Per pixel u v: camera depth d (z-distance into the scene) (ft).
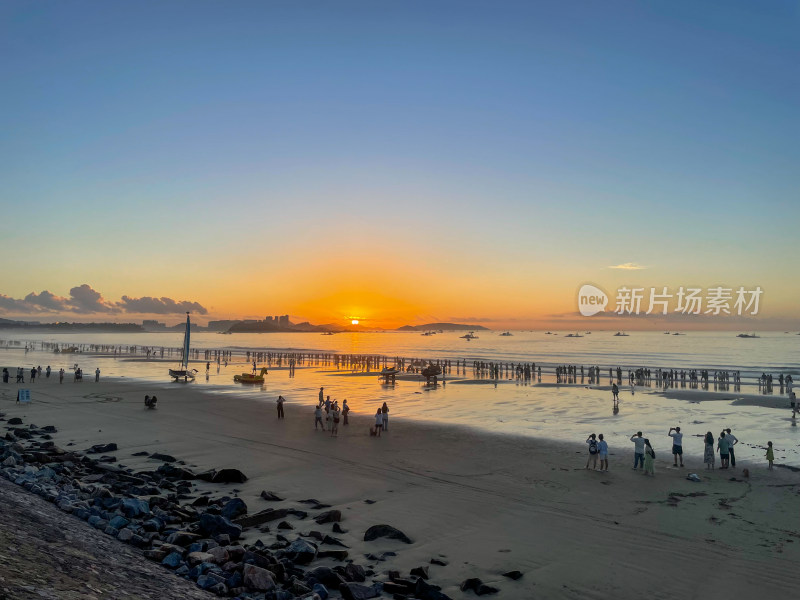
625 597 39.01
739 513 57.72
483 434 104.22
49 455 74.84
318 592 36.99
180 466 76.18
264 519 53.31
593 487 67.62
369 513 57.11
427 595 37.37
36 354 441.68
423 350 610.65
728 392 192.03
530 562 44.91
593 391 194.80
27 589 25.73
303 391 187.73
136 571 35.55
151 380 220.02
